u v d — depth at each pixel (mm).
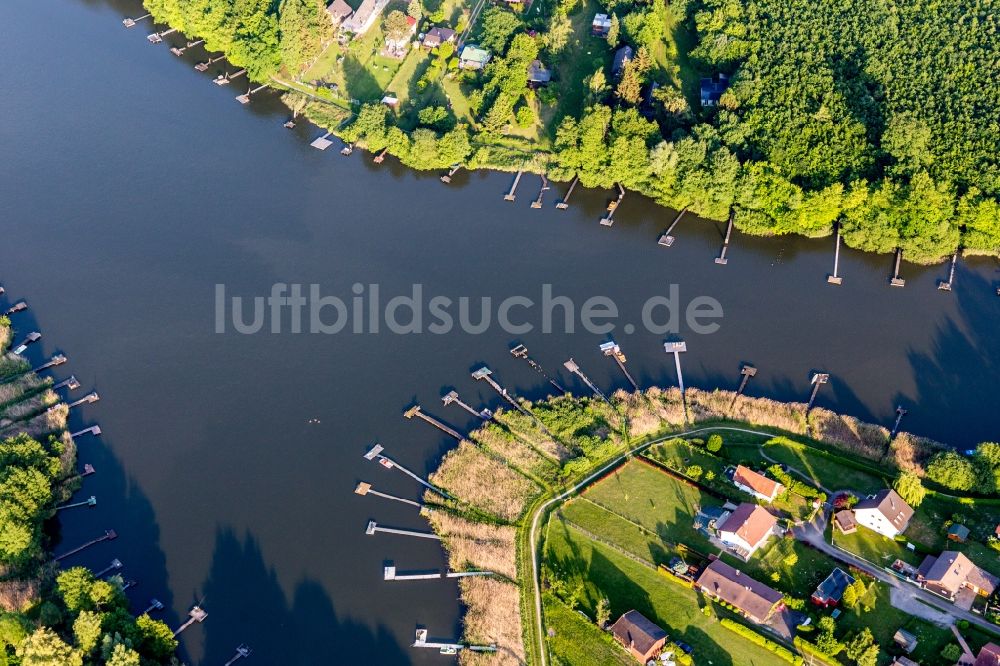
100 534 173500
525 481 179750
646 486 177250
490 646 155375
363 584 166125
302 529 174625
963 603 154625
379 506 178625
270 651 156500
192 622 160125
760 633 151750
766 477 174000
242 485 182000
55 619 153625
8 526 161250
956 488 171875
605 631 154125
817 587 156875
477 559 168250
